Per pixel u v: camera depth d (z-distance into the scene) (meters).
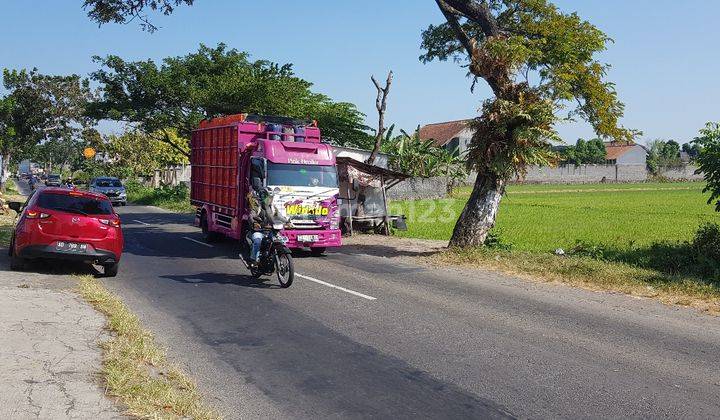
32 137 48.72
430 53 22.20
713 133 13.76
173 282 11.70
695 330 8.52
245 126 16.02
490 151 14.80
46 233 11.07
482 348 7.49
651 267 13.98
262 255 11.70
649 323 8.87
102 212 11.66
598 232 22.20
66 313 8.08
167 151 57.78
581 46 19.11
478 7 16.48
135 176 61.47
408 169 43.44
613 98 19.27
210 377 6.33
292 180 14.98
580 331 8.34
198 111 30.55
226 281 11.95
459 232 16.30
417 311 9.45
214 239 18.58
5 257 13.12
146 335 7.46
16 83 47.00
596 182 85.06
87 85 49.12
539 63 19.39
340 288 11.31
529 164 14.84
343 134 38.03
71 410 4.89
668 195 51.72
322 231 15.12
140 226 24.22
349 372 6.56
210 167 18.61
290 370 6.60
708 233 14.09
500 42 15.09
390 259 15.34
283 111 30.41
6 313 7.81
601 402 5.77
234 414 5.37
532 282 12.17
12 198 37.34
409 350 7.38
